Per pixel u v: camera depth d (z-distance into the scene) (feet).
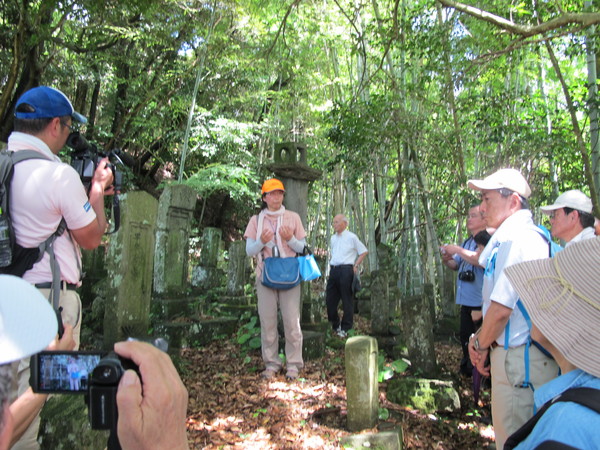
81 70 36.40
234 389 13.47
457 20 18.51
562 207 10.59
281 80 44.21
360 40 19.56
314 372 15.29
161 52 37.99
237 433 10.66
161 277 19.22
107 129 41.60
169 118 42.98
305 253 14.74
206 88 43.24
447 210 28.43
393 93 20.49
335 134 20.53
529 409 6.84
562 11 13.32
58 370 3.24
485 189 8.32
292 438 10.39
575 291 3.27
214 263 26.45
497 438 7.22
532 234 7.19
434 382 13.03
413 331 14.49
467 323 15.21
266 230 13.98
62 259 6.45
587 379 3.16
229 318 20.11
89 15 27.27
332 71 41.29
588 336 3.08
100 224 6.97
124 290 14.70
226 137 39.24
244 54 38.27
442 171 21.49
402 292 26.37
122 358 3.05
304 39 34.12
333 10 30.17
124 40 38.58
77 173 6.67
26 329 2.65
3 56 28.91
